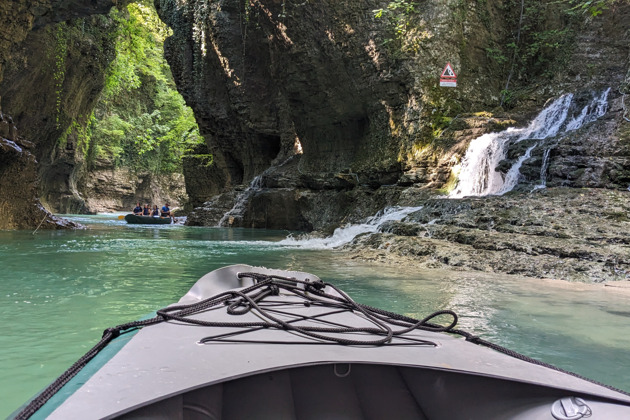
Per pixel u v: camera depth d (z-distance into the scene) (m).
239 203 18.16
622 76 11.16
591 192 7.52
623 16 12.16
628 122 8.58
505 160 9.59
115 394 1.05
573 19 12.74
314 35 12.79
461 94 12.11
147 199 40.66
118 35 23.89
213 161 22.91
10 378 2.14
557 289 4.75
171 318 1.82
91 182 36.09
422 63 11.97
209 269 5.71
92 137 32.50
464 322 3.37
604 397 1.17
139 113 39.91
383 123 13.04
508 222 7.23
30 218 12.71
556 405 1.21
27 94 18.92
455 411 1.45
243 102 18.20
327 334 1.69
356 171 13.56
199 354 1.38
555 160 8.60
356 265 6.42
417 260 6.61
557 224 6.70
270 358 1.34
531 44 12.99
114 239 10.23
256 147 19.58
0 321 3.13
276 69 14.38
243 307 2.06
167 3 20.95
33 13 13.80
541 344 2.86
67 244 8.64
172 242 9.82
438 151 11.37
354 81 13.06
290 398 1.60
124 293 4.12
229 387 1.58
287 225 16.34
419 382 1.64
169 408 1.20
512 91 12.83
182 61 20.58
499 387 1.38
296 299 2.28
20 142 12.71
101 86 25.00
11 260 6.23
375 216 11.09
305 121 15.21
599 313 3.71
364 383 1.74
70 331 2.90
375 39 12.29
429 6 12.24
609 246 5.82
